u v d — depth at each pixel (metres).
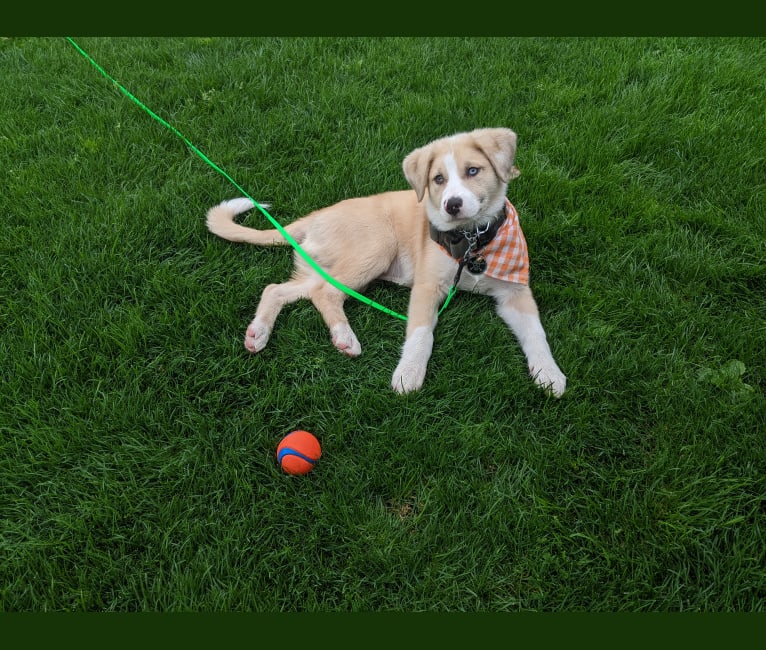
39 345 1.33
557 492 1.17
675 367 1.31
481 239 1.38
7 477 1.18
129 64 2.20
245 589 1.07
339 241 1.48
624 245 1.54
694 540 1.09
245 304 1.45
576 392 1.29
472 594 1.07
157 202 1.62
